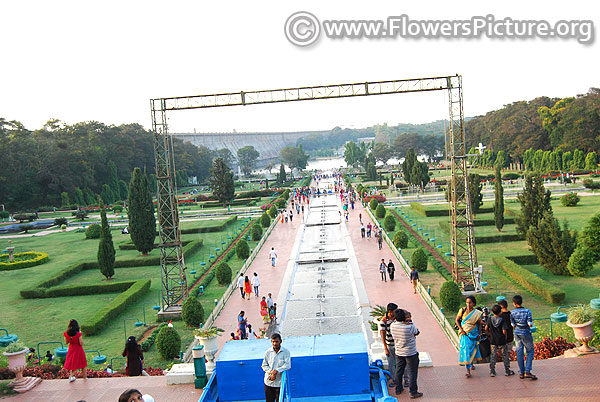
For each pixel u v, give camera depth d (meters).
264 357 11.47
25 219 87.81
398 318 11.98
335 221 65.38
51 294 37.03
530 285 30.53
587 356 13.52
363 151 184.00
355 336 12.73
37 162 104.75
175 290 35.22
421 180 85.56
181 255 32.50
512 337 12.66
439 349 23.53
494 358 12.72
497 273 34.94
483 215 58.06
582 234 33.66
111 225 76.31
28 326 30.25
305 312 31.58
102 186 114.81
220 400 12.35
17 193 101.69
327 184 129.12
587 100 105.38
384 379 12.12
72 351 14.78
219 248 50.44
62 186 107.06
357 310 31.33
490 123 143.50
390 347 12.61
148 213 48.28
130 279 41.16
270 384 11.27
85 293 37.16
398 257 42.81
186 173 149.25
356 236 53.97
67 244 60.97
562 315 21.11
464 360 12.77
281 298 33.84
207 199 99.94
